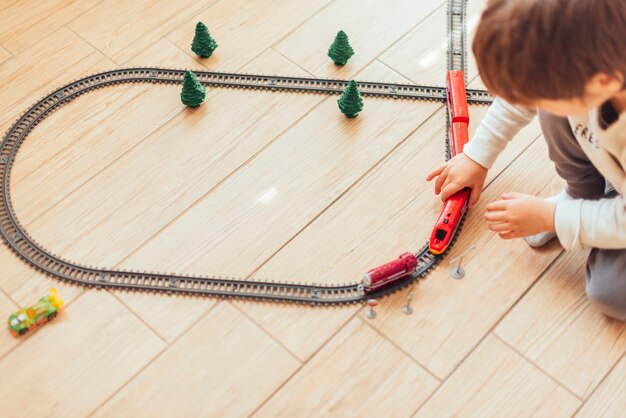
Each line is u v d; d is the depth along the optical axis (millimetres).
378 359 1065
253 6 1474
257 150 1280
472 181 1152
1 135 1313
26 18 1466
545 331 1078
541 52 670
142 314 1119
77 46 1424
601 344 1065
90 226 1208
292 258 1162
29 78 1382
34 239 1196
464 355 1063
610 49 666
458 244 1160
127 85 1370
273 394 1045
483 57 708
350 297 1117
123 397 1050
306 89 1347
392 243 1168
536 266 1136
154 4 1483
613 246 964
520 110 1057
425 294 1116
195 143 1293
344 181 1237
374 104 1326
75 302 1133
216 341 1091
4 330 1106
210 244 1182
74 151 1292
